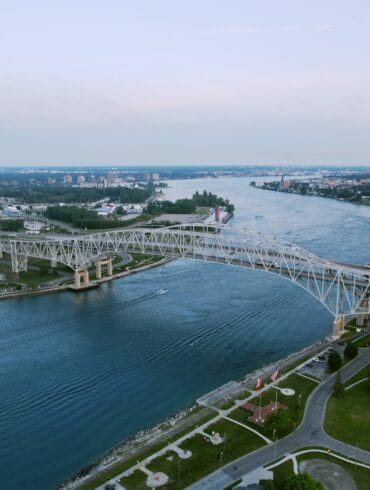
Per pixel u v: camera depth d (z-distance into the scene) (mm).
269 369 122062
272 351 137375
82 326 160125
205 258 174125
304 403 104000
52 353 138000
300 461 84562
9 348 141500
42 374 124688
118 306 182125
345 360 123812
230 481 79375
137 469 83250
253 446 89250
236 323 160625
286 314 169000
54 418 104438
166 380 121000
